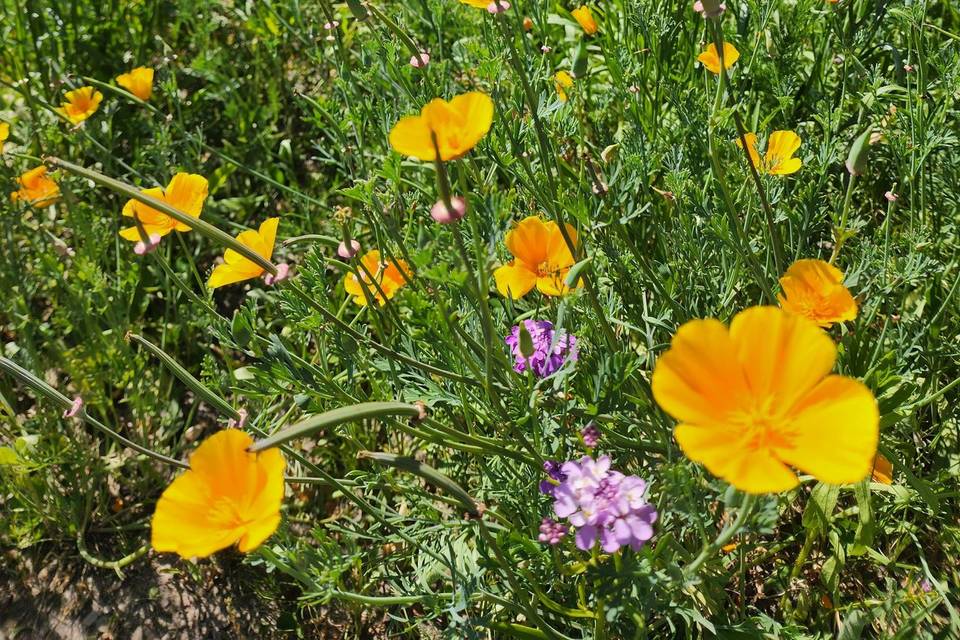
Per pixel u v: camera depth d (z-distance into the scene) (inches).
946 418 24.4
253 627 25.6
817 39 29.3
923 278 25.1
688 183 23.6
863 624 22.3
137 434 28.5
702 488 20.0
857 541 22.4
